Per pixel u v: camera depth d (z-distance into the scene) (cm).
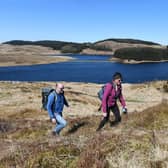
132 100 4644
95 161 617
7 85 5297
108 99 1142
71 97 4184
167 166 605
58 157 668
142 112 1129
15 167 674
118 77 1138
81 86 6166
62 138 903
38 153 691
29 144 866
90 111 3375
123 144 684
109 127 1123
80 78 12631
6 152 859
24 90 4559
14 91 4434
